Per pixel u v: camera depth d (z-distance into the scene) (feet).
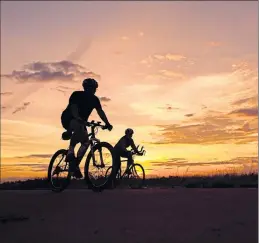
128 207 11.41
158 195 14.14
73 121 18.33
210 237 7.69
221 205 11.01
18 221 10.04
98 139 18.37
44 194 15.99
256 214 9.51
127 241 7.75
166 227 8.59
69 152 18.16
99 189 17.88
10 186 22.13
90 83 18.58
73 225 9.33
